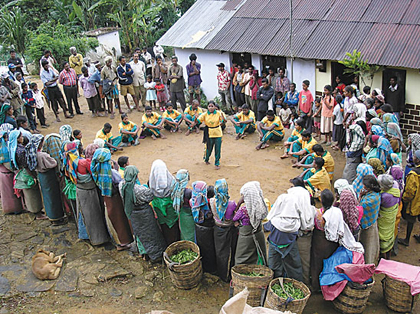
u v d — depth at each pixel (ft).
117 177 22.00
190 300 19.21
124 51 72.43
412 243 22.89
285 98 37.35
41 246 23.09
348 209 18.60
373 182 19.21
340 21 39.14
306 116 35.68
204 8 51.96
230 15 48.29
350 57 34.88
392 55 33.99
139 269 21.22
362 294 17.58
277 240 18.01
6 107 30.55
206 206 19.61
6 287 19.92
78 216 22.93
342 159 31.99
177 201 20.27
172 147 35.63
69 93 41.98
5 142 24.61
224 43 44.70
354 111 30.07
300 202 18.07
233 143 35.99
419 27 35.01
